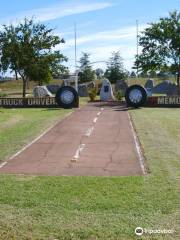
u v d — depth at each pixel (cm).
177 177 1083
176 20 4694
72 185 1007
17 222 771
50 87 6391
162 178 1073
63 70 5250
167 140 1708
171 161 1288
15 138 1788
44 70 5000
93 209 835
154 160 1305
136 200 888
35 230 738
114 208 841
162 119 2548
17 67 4969
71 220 780
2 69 5006
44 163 1288
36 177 1095
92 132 1989
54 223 766
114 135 1878
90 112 3123
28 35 4941
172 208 840
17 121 2488
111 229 739
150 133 1916
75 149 1537
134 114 2916
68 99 3638
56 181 1048
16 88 7500
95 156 1400
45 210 831
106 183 1024
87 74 7856
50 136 1862
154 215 803
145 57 4812
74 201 884
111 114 2933
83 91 5775
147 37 4772
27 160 1334
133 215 803
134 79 7481
